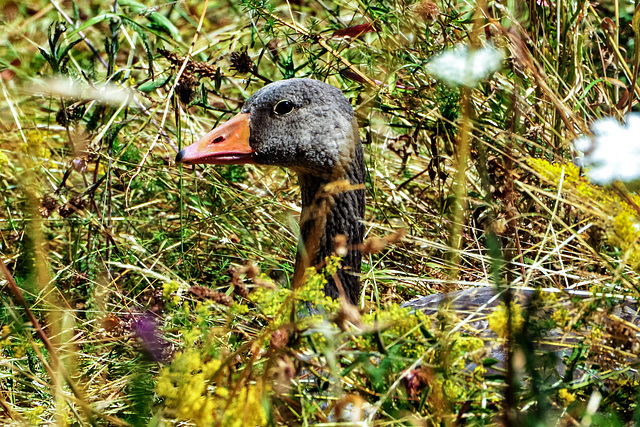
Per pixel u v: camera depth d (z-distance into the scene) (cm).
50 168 984
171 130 1038
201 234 880
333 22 1026
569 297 536
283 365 495
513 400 452
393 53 886
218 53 1039
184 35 1227
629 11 993
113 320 734
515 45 745
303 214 716
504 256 646
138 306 793
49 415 641
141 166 871
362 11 1010
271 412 483
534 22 836
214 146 700
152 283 789
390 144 923
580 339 553
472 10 854
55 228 925
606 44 909
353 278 706
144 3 1262
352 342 524
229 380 504
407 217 890
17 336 698
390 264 865
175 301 575
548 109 808
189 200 952
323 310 619
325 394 537
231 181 959
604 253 700
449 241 827
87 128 866
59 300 795
